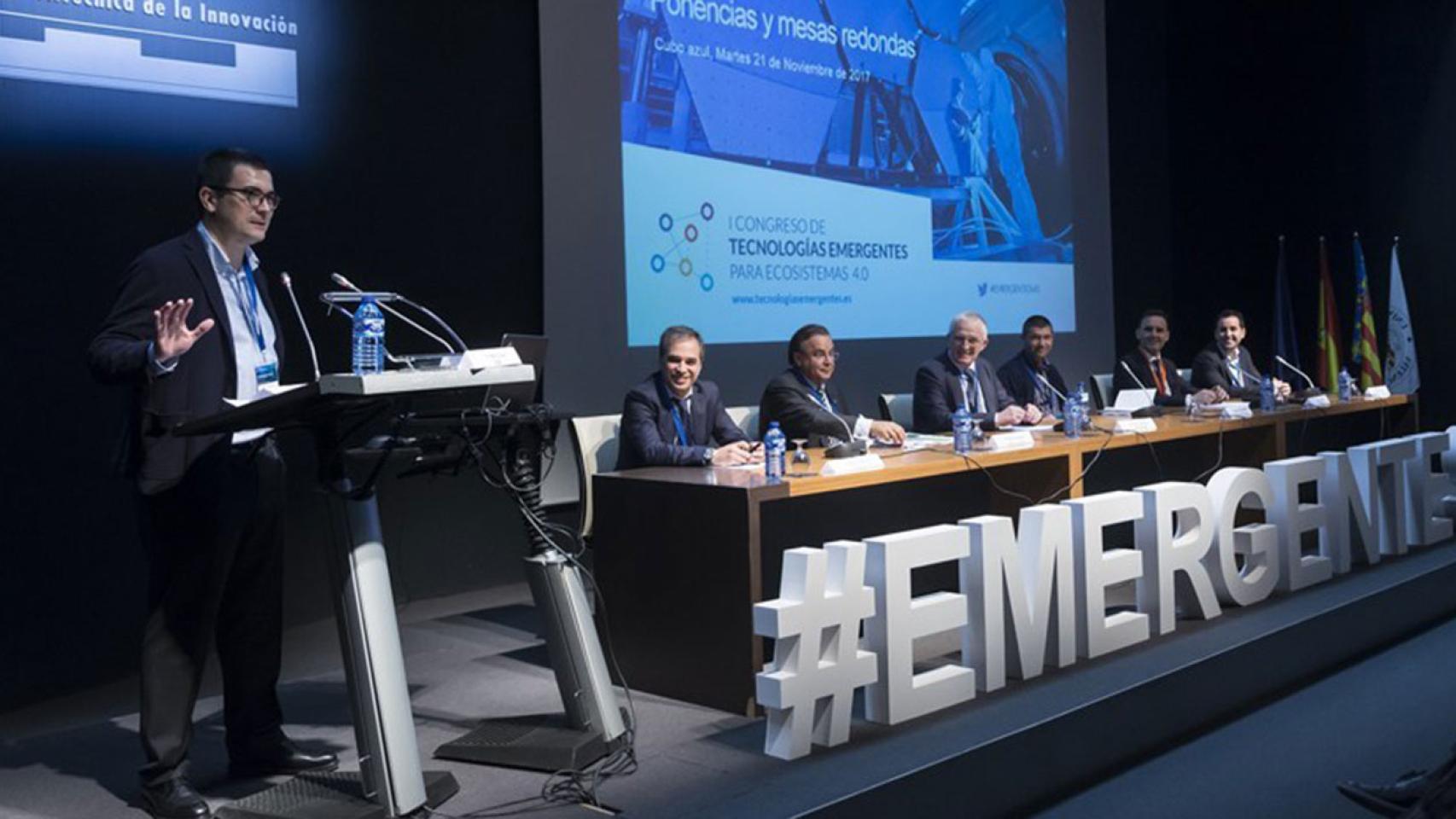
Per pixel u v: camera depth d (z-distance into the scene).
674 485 3.09
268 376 2.50
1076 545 3.31
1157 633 3.52
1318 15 6.98
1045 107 6.48
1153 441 4.21
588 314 4.72
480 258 4.53
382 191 4.25
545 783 2.49
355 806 2.23
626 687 2.89
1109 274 6.82
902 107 5.80
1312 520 4.09
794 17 5.38
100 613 3.56
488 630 4.03
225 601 2.55
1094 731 2.90
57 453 3.49
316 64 4.07
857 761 2.57
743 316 5.20
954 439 3.64
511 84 4.61
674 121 4.97
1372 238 6.89
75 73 3.51
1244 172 7.27
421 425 2.40
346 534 2.26
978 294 6.13
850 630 2.73
